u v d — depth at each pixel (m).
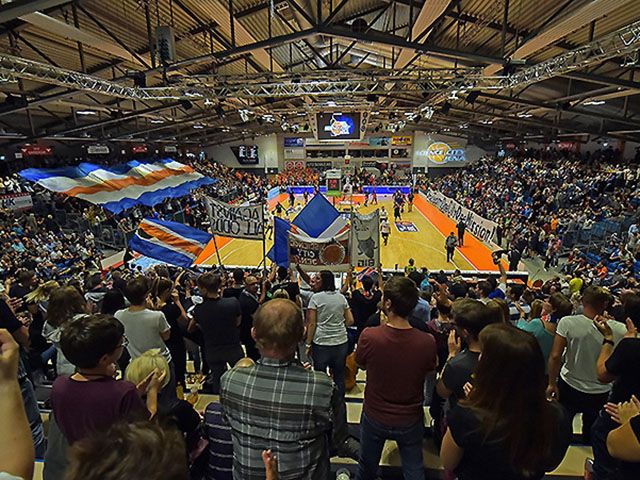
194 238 7.19
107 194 11.60
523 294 7.84
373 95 15.61
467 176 35.94
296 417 1.71
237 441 1.78
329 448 2.02
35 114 21.05
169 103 18.67
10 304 4.23
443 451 1.65
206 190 29.31
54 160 26.00
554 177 25.55
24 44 10.55
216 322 3.76
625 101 16.52
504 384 1.45
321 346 3.69
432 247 19.84
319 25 8.73
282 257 7.29
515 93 18.94
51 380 4.76
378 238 6.66
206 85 13.02
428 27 9.27
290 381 1.75
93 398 1.85
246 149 44.16
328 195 35.69
